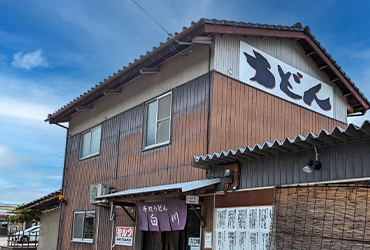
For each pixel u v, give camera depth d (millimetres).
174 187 6848
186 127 8797
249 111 8922
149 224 8680
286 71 10172
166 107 9703
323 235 5172
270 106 9445
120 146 11273
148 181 9703
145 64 9648
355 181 5004
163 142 9555
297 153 5840
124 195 8180
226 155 6453
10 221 18516
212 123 8117
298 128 10094
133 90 11172
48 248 15367
